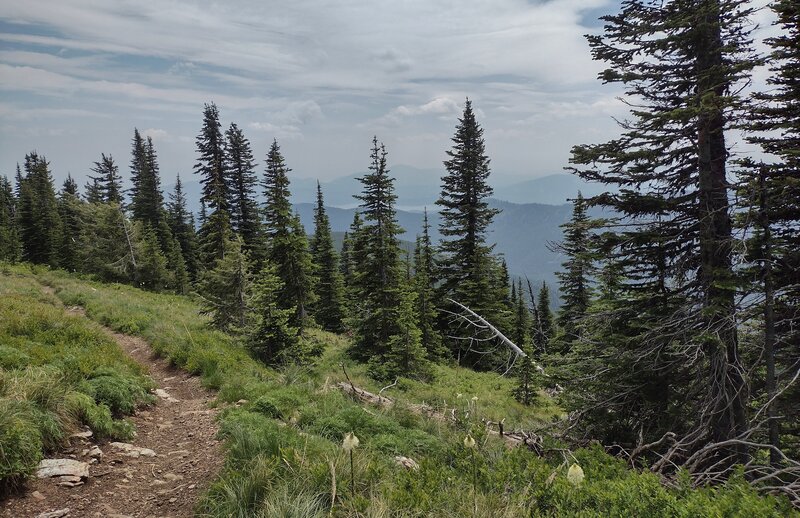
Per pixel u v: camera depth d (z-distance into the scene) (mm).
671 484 5488
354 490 4211
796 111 8656
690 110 7891
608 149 9391
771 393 7988
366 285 24969
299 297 22656
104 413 6527
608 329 10375
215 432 6953
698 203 9367
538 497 4461
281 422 7352
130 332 15461
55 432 5426
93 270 37250
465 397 14766
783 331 9078
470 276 29188
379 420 7844
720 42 8641
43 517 4219
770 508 3996
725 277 8539
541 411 16297
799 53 8367
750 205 8172
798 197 8500
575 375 10312
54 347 9078
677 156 9375
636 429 9219
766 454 7703
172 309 22938
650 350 9023
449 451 6480
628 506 4117
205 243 32094
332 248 38281
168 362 12188
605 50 9617
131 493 4961
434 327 29531
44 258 48188
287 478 4680
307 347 15828
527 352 17188
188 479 5383
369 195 24297
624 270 10070
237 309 18703
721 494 4758
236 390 9273
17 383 5746
